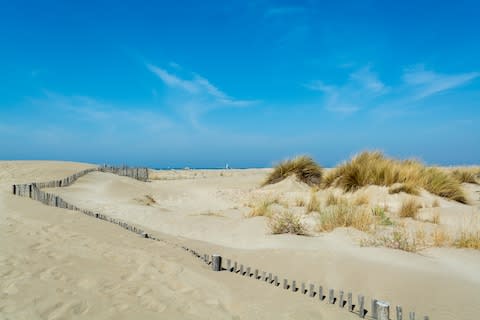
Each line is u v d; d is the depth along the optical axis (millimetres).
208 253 6910
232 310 4184
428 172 13562
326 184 15234
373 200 12125
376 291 4785
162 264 5641
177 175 35125
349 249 6703
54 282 4441
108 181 21125
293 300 4531
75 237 7082
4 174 24484
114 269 5258
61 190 16188
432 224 8820
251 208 12555
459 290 4676
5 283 4258
